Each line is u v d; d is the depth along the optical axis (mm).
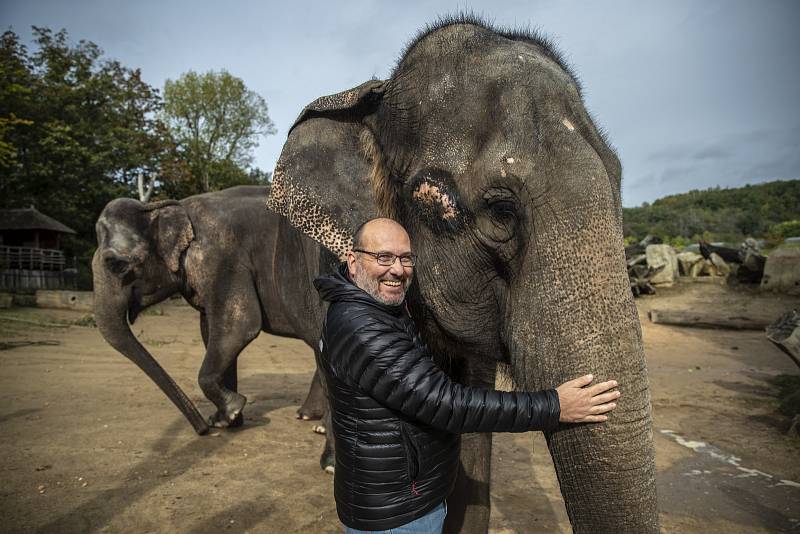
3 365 8172
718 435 5215
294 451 4695
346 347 1663
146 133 32062
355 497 1726
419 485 1714
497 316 1995
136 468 4180
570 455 1596
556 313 1607
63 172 27750
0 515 3342
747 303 14508
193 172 39938
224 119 41719
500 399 1536
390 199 2289
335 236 2340
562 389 1524
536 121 1760
